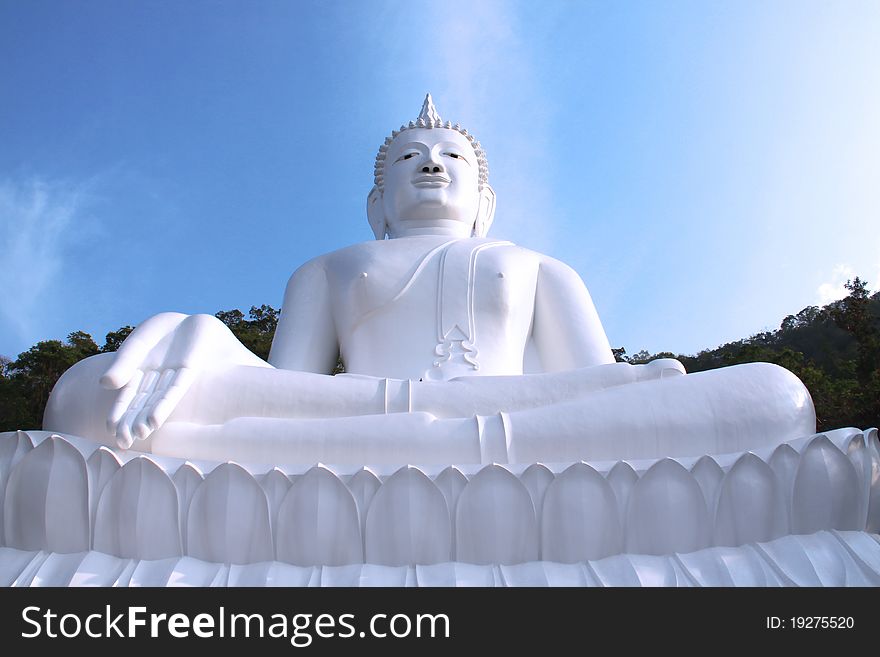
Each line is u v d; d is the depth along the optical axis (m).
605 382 4.64
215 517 3.72
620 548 3.74
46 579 3.67
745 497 3.78
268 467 3.87
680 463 3.80
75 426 4.44
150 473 3.78
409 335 6.14
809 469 3.82
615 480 3.80
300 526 3.71
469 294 6.24
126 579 3.62
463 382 4.67
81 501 3.82
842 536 3.75
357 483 3.75
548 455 4.18
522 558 3.74
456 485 3.76
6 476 3.92
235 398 4.52
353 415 4.48
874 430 3.99
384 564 3.70
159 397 4.21
